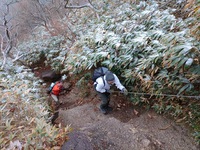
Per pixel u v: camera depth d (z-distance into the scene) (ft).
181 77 8.02
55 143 6.13
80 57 12.46
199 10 6.61
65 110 12.12
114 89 11.88
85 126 9.75
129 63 10.37
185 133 8.20
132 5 15.19
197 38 6.89
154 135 8.46
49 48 19.12
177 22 10.00
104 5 18.34
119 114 10.39
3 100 6.49
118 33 12.48
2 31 20.29
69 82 15.58
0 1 21.98
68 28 19.22
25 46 20.66
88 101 12.56
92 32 14.57
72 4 22.18
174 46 7.55
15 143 4.90
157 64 8.71
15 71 13.24
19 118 6.16
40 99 10.61
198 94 8.06
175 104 8.77
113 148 7.92
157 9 12.30
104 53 11.11
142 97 9.90
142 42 9.79
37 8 21.38
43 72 18.04
